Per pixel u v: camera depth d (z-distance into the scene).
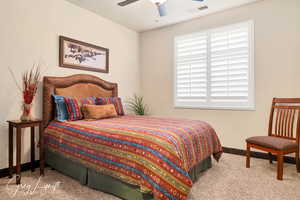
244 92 3.25
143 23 4.02
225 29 3.43
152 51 4.43
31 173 2.45
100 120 2.73
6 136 2.37
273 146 2.29
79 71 3.26
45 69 2.79
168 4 3.17
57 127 2.49
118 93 4.07
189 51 3.87
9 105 2.40
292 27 2.83
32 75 2.63
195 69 3.81
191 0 3.03
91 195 1.88
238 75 3.29
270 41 3.01
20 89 2.50
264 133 3.07
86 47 3.36
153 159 1.56
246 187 2.06
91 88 3.35
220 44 3.49
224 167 2.67
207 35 3.62
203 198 1.83
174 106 4.08
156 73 4.37
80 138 2.14
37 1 2.69
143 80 4.57
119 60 4.09
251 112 3.18
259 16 3.09
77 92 3.10
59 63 2.96
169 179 1.53
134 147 1.70
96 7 3.29
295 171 2.51
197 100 3.79
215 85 3.55
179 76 4.02
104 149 1.88
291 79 2.85
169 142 1.66
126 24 4.08
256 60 3.13
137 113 4.38
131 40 4.40
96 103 3.18
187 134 2.03
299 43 2.78
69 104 2.70
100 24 3.64
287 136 2.63
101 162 1.88
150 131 1.86
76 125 2.33
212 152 2.52
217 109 3.53
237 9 3.29
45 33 2.78
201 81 3.72
